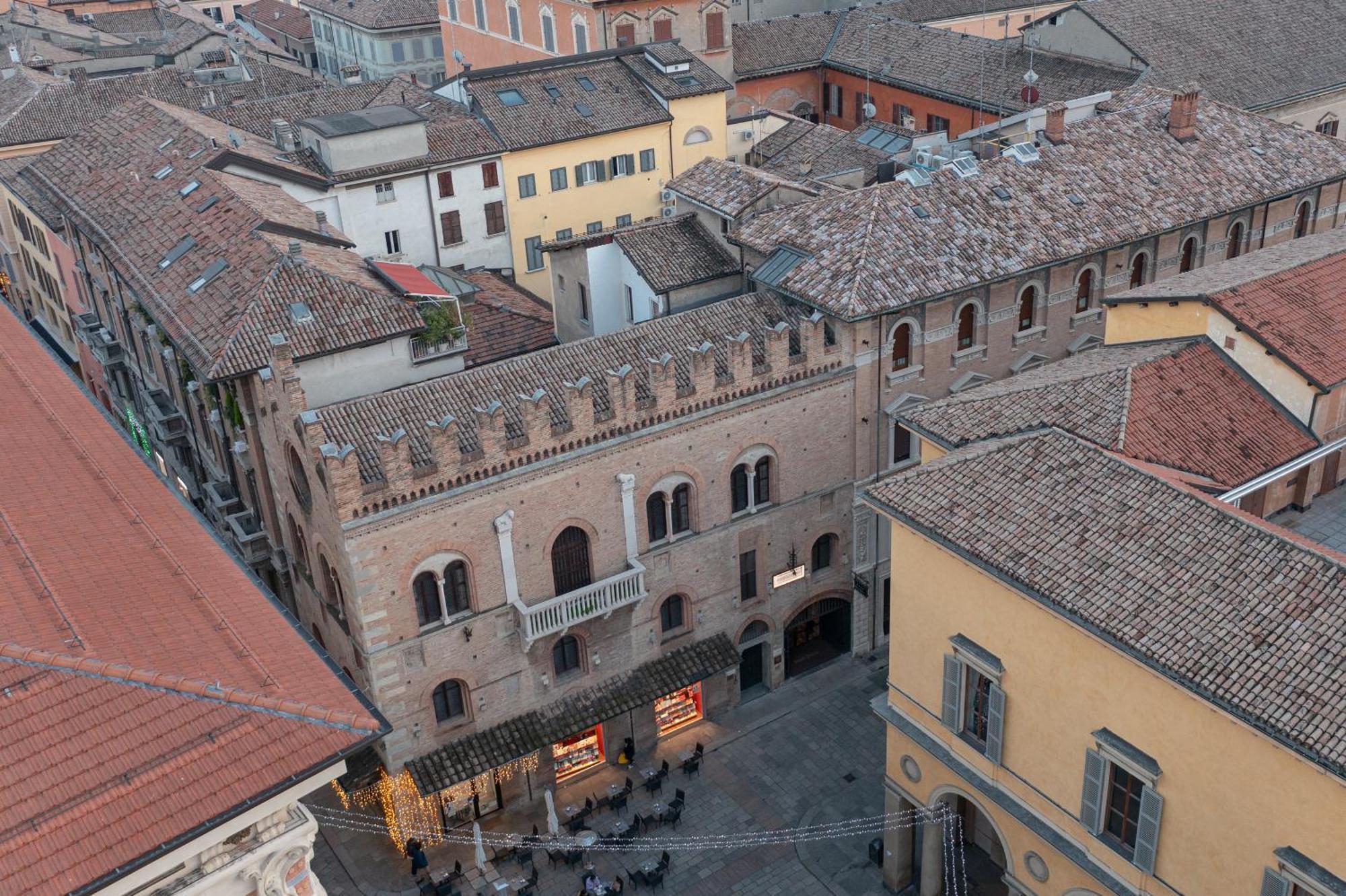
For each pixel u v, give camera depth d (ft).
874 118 277.44
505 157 235.61
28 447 101.50
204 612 83.71
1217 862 93.25
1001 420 126.31
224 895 75.36
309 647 84.48
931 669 118.62
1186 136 187.52
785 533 161.48
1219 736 89.81
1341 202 198.70
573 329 189.98
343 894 142.20
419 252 232.94
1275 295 131.85
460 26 358.43
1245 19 261.44
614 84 254.06
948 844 138.10
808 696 169.58
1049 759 107.24
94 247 203.51
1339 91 254.88
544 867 144.66
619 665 153.69
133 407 222.48
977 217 165.68
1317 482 125.70
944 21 331.57
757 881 140.87
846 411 159.84
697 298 174.40
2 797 66.49
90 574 83.41
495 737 145.38
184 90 297.74
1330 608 89.56
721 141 261.24
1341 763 79.51
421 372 156.66
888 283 153.89
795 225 168.04
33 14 404.36
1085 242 166.09
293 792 72.49
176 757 70.69
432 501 130.82
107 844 66.54
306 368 147.95
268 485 157.48
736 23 334.03
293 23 473.67
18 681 70.64
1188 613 93.71
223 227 172.04
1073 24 262.88
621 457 142.72
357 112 230.89
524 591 142.10
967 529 108.99
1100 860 104.68
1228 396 125.80
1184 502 102.47
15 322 137.28
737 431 151.12
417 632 136.46
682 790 150.51
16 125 276.62
